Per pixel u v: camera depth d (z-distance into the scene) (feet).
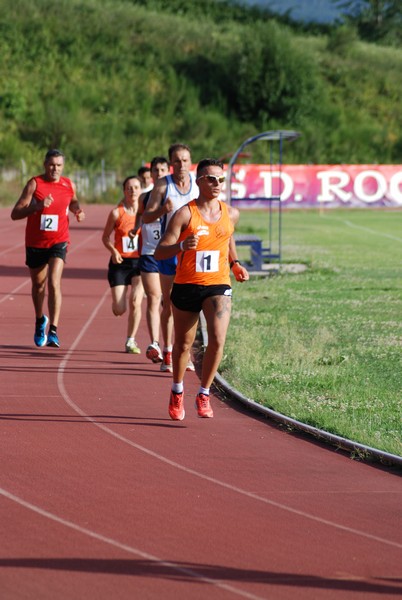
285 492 30.01
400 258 117.39
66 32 350.84
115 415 39.63
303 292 82.69
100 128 302.45
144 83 334.65
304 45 384.68
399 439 35.91
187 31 373.20
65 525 26.14
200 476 31.45
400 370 49.24
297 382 45.91
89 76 332.19
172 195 44.78
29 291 82.12
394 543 25.52
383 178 236.43
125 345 55.47
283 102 332.19
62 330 61.82
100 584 22.17
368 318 67.21
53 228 54.39
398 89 371.56
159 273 47.09
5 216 196.24
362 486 30.91
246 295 80.38
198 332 62.08
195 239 35.86
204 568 23.32
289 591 22.03
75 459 32.91
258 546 24.98
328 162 320.91
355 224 192.24
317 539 25.66
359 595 21.89
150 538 25.32
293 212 235.81
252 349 53.11
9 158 277.44
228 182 110.42
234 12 438.81
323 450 35.40
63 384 45.42
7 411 39.81
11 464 32.07
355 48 397.80
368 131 338.13
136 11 382.83
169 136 314.14
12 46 333.01
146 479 30.83
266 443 36.09
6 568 22.97
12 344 56.13
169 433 37.01
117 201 268.82
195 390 45.50
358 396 43.27
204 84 341.00
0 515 26.84
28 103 306.14
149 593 21.74
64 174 270.26
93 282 90.58
